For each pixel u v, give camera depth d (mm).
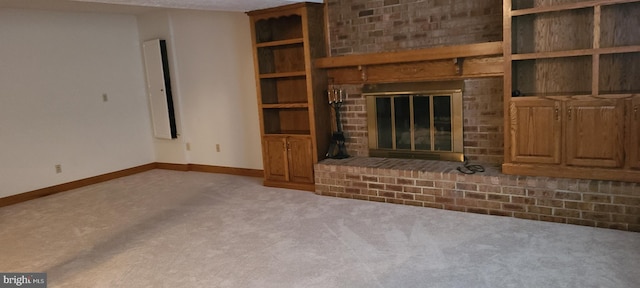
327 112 4844
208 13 5633
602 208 3264
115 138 6164
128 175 6316
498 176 3621
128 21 6254
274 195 4711
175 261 3184
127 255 3355
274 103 5133
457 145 4246
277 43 4691
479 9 3922
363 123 4742
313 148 4672
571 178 3404
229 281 2824
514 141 3594
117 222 4160
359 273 2812
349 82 4648
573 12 3547
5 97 5066
